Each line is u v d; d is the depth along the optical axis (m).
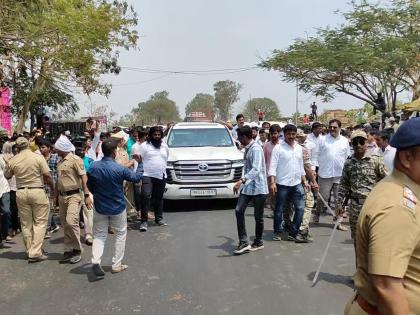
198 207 11.21
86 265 6.73
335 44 25.84
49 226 9.05
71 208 6.90
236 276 6.00
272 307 4.94
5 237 8.17
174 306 5.05
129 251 7.36
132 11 21.08
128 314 4.89
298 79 28.02
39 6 11.16
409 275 2.02
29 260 6.91
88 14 16.98
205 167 10.66
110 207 6.11
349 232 8.42
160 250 7.37
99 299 5.34
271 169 7.69
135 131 12.81
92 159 9.95
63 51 14.29
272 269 6.26
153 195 9.25
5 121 19.59
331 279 5.81
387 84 25.86
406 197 2.01
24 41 11.95
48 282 6.01
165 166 9.22
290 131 7.67
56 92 27.19
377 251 1.98
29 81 23.47
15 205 8.58
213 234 8.39
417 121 2.07
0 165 8.02
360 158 5.62
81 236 8.48
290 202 8.09
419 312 2.01
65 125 29.81
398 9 24.86
